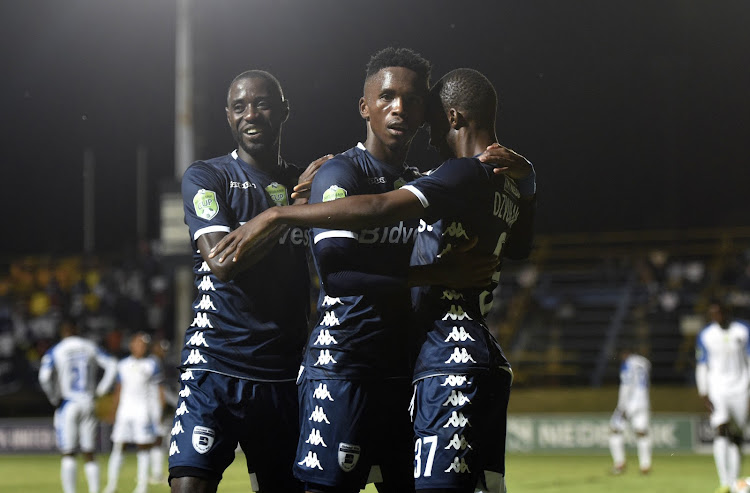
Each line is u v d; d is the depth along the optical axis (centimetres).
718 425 1144
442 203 364
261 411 443
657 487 1226
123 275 2505
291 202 468
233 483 1262
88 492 1242
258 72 468
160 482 1321
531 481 1302
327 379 393
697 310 2214
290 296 454
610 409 1992
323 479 390
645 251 2583
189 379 441
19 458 1825
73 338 1164
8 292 2642
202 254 436
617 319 2317
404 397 401
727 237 2352
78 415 1153
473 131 388
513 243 423
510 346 2291
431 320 377
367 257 392
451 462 364
